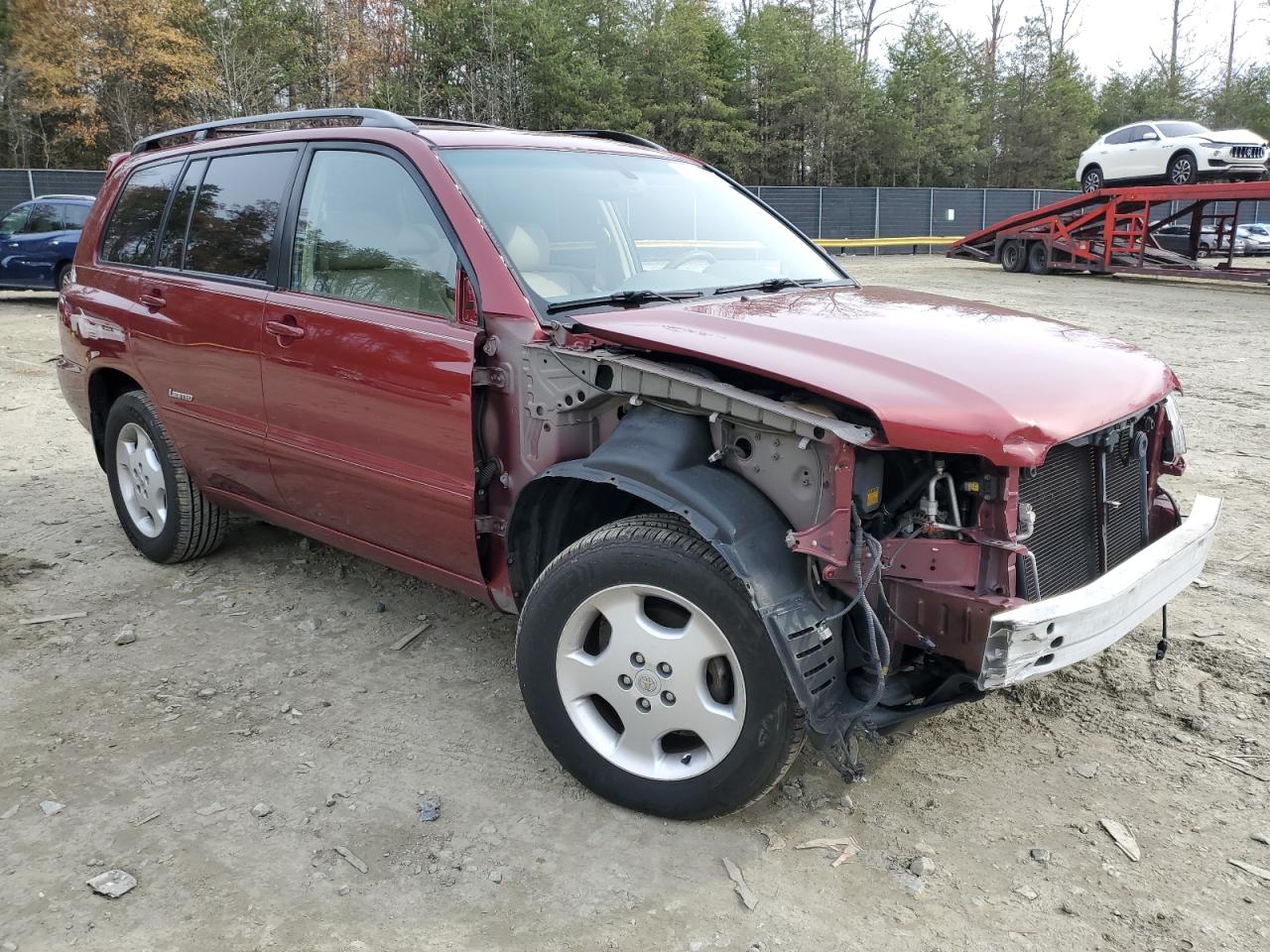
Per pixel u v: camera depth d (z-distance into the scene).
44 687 3.72
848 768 2.68
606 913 2.55
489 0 37.34
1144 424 3.19
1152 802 3.03
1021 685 3.73
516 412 3.08
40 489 6.25
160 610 4.42
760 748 2.64
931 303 3.62
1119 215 21.89
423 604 4.50
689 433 2.77
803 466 2.63
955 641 2.57
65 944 2.44
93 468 6.76
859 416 2.59
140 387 4.83
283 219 3.86
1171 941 2.46
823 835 2.87
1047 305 17.08
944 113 46.81
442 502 3.28
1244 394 9.29
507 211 3.38
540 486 3.01
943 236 38.47
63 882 2.66
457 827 2.90
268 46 36.25
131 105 34.72
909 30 47.34
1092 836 2.87
